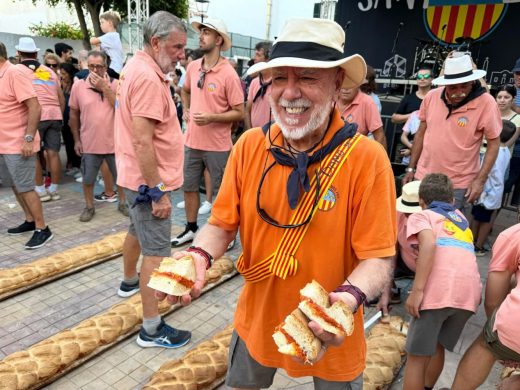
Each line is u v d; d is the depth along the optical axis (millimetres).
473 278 2109
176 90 7309
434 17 8094
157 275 1290
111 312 2748
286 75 1274
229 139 4129
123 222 4656
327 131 1350
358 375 1509
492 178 4051
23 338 2648
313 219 1325
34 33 21281
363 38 9000
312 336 1085
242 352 1657
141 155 2275
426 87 5238
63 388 2252
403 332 2801
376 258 1302
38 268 3260
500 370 2564
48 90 5066
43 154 5852
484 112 3125
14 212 4824
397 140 5598
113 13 5402
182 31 2326
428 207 2342
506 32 7449
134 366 2455
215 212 1542
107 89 4332
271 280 1434
